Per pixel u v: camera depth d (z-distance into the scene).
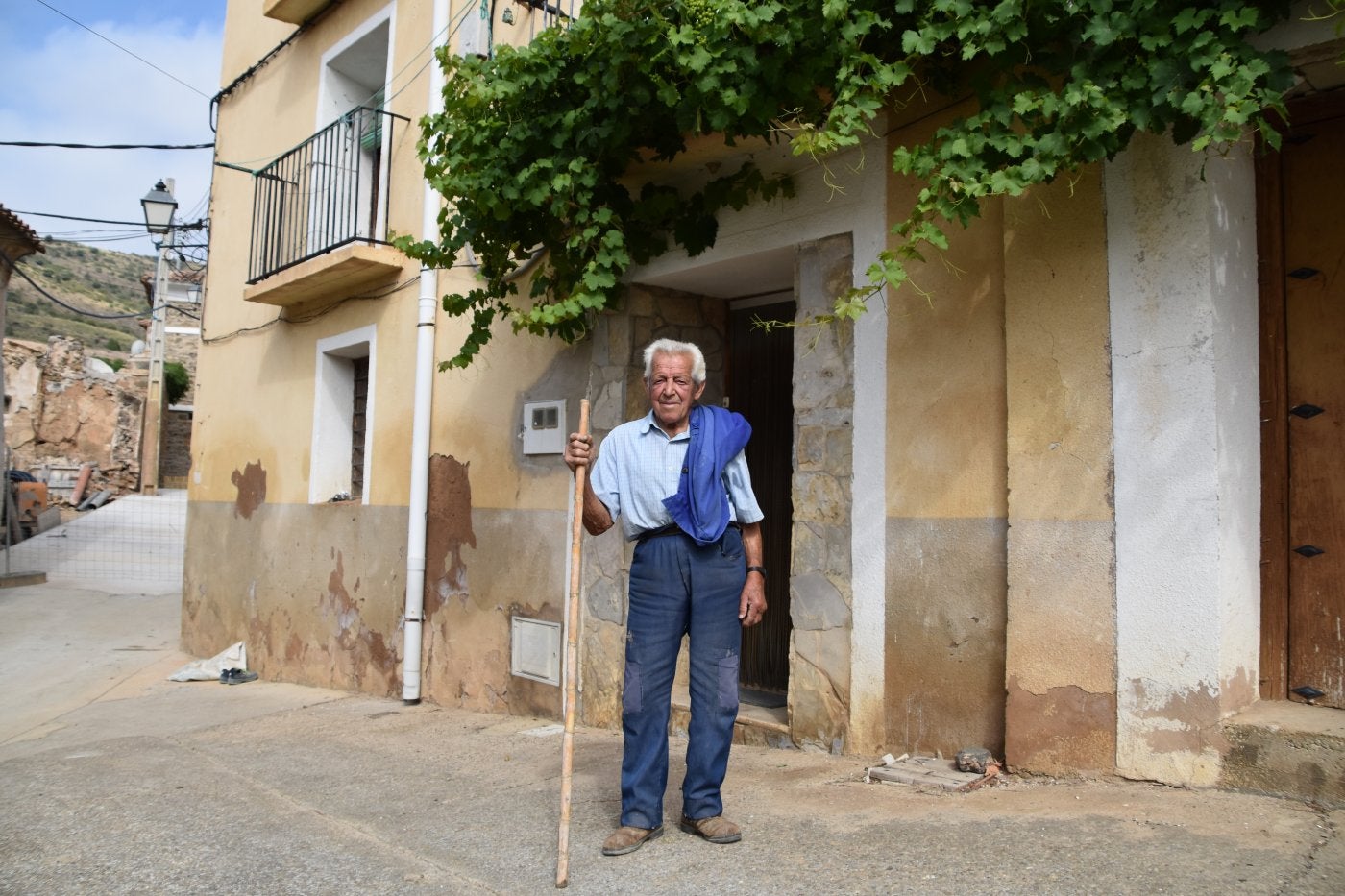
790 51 3.84
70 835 3.77
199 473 10.28
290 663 8.39
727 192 4.97
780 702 5.27
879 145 4.40
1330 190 3.52
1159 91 3.11
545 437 6.05
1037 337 3.71
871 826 3.23
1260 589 3.55
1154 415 3.41
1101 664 3.49
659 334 5.68
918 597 4.11
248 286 8.79
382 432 7.54
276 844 3.56
